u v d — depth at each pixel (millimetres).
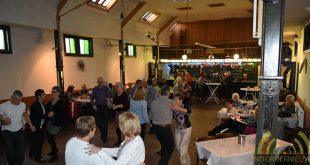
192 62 14578
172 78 14969
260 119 1638
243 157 3141
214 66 14242
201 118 8055
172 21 14195
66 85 8594
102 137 5625
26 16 6473
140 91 4684
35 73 7504
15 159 3979
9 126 3863
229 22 14359
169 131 3828
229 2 10961
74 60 8914
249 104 6926
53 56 8141
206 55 14375
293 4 3686
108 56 10797
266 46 1598
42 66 7742
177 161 4543
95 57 9984
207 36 14953
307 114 5531
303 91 6461
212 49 13148
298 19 5301
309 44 5414
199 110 9406
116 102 5156
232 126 5035
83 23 8555
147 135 6176
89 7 8672
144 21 12586
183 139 4070
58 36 7477
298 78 7664
